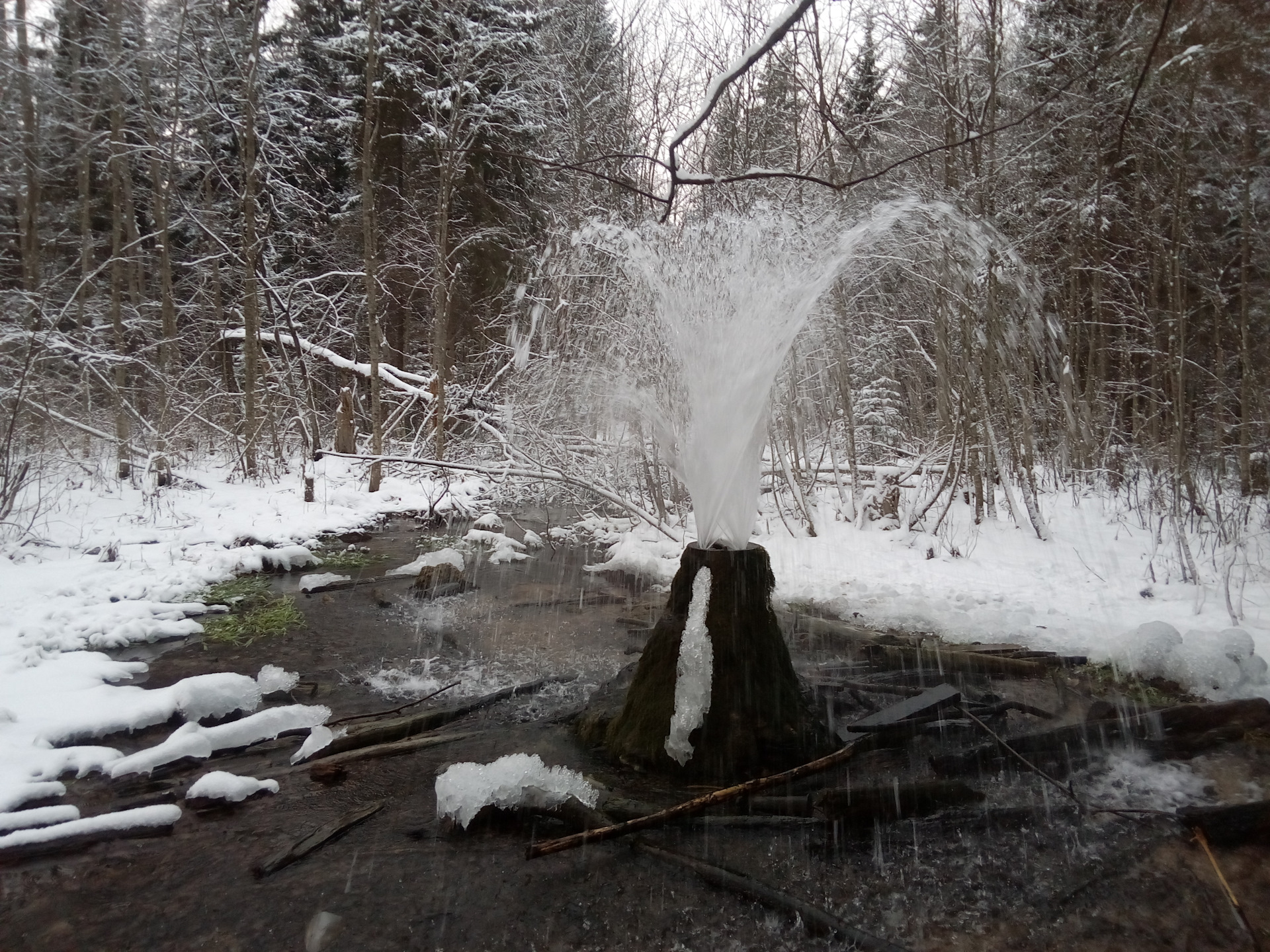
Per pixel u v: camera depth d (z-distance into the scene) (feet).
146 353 49.44
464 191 66.85
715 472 13.14
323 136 67.77
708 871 10.07
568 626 22.03
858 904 9.60
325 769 12.92
